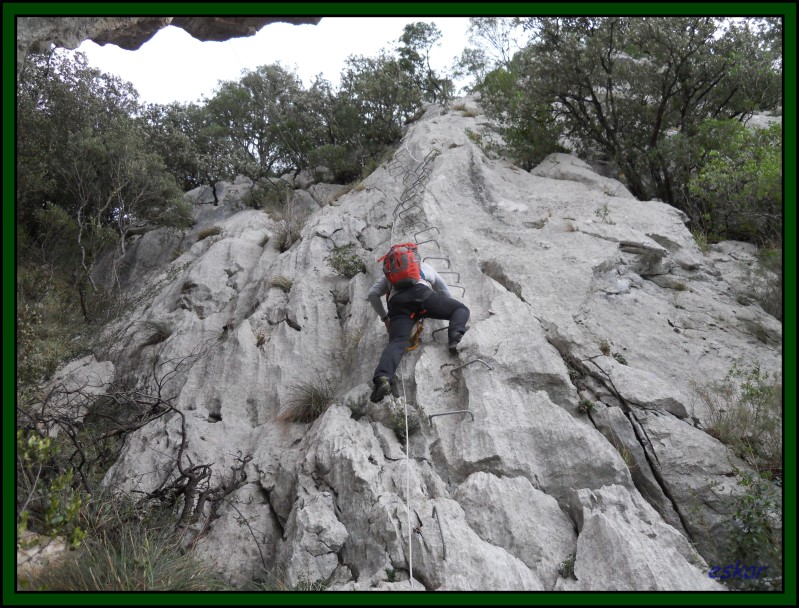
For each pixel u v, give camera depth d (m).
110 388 8.20
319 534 5.14
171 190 12.53
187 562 4.92
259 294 8.87
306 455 5.87
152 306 10.01
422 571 4.67
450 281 7.78
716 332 6.98
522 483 5.27
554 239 8.20
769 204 8.14
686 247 8.12
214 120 15.42
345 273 8.63
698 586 4.36
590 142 11.15
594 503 5.01
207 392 7.48
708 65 9.68
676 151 9.41
